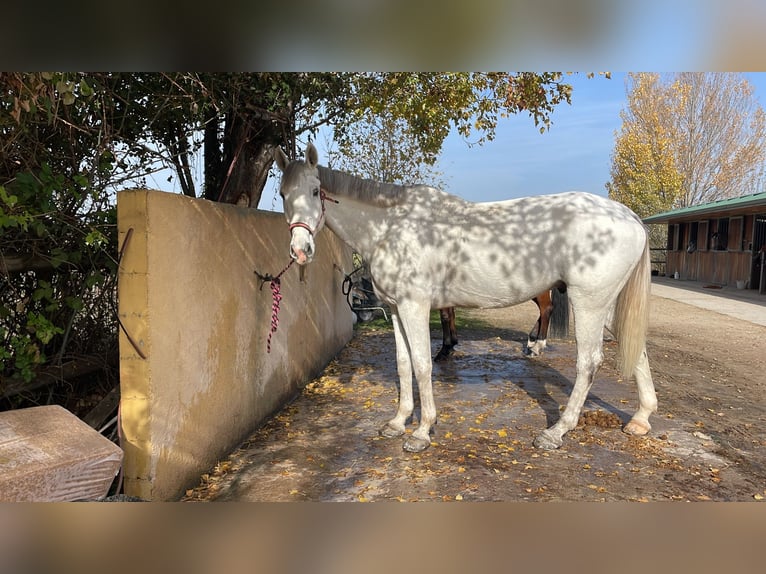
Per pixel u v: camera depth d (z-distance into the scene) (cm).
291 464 323
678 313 1052
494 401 456
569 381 525
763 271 1397
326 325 599
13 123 241
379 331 827
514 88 498
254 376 386
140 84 376
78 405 325
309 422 406
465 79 471
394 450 346
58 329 262
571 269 331
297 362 489
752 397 483
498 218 348
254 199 522
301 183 321
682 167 2731
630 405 446
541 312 633
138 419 251
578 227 329
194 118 437
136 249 248
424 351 347
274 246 432
